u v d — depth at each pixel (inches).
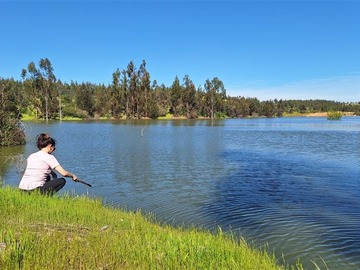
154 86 6250.0
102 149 1152.2
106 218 308.0
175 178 657.0
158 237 241.4
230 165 824.9
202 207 452.8
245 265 207.5
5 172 692.7
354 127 2957.7
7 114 1283.2
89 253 188.7
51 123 3479.3
